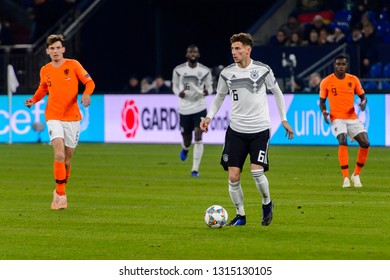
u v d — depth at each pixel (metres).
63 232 36.47
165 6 99.88
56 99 42.72
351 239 34.41
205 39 102.81
